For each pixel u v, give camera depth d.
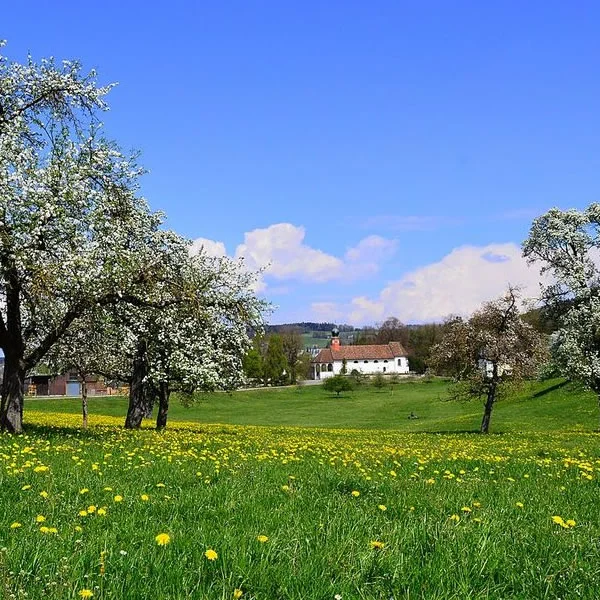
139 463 12.93
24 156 20.72
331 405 99.25
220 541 6.03
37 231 19.78
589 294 44.34
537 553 6.14
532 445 25.48
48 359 34.34
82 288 20.95
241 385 36.97
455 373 45.44
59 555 5.55
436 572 5.43
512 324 44.06
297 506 8.39
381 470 12.94
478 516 7.77
